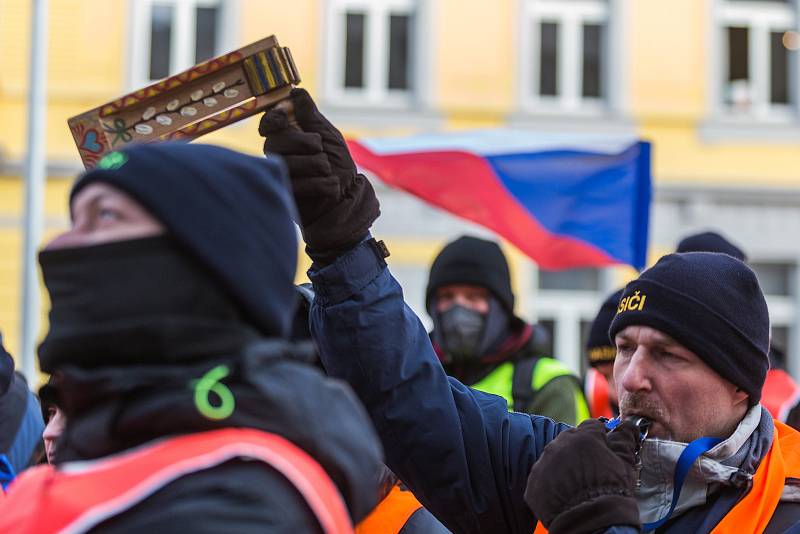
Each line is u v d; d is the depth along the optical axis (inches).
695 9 605.9
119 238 56.8
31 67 297.4
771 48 615.8
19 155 569.0
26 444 153.6
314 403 59.3
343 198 91.2
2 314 566.9
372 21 595.8
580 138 229.1
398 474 98.8
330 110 587.5
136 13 581.6
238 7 583.8
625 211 225.6
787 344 606.9
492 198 226.8
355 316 93.5
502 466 98.7
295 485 55.8
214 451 54.8
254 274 58.1
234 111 84.0
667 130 604.4
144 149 58.4
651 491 92.2
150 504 53.9
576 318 600.4
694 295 92.9
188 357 56.7
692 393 92.7
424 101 590.2
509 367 186.2
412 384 95.5
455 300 189.5
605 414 217.2
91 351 56.4
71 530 53.7
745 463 92.9
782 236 606.2
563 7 605.0
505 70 596.1
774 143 606.5
